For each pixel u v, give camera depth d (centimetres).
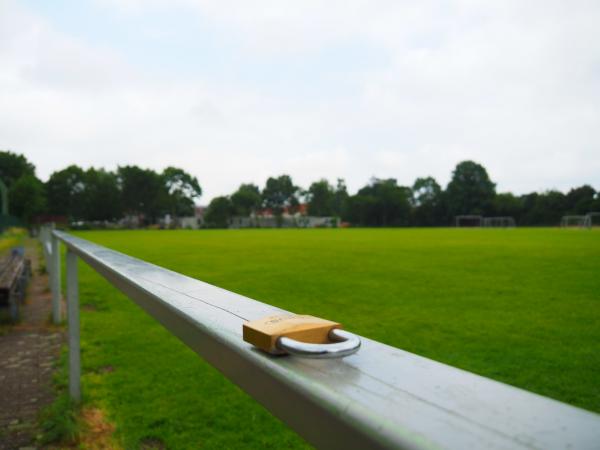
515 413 38
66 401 333
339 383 50
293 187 11731
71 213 8594
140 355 465
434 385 48
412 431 37
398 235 3872
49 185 8469
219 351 84
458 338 498
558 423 36
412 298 747
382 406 43
